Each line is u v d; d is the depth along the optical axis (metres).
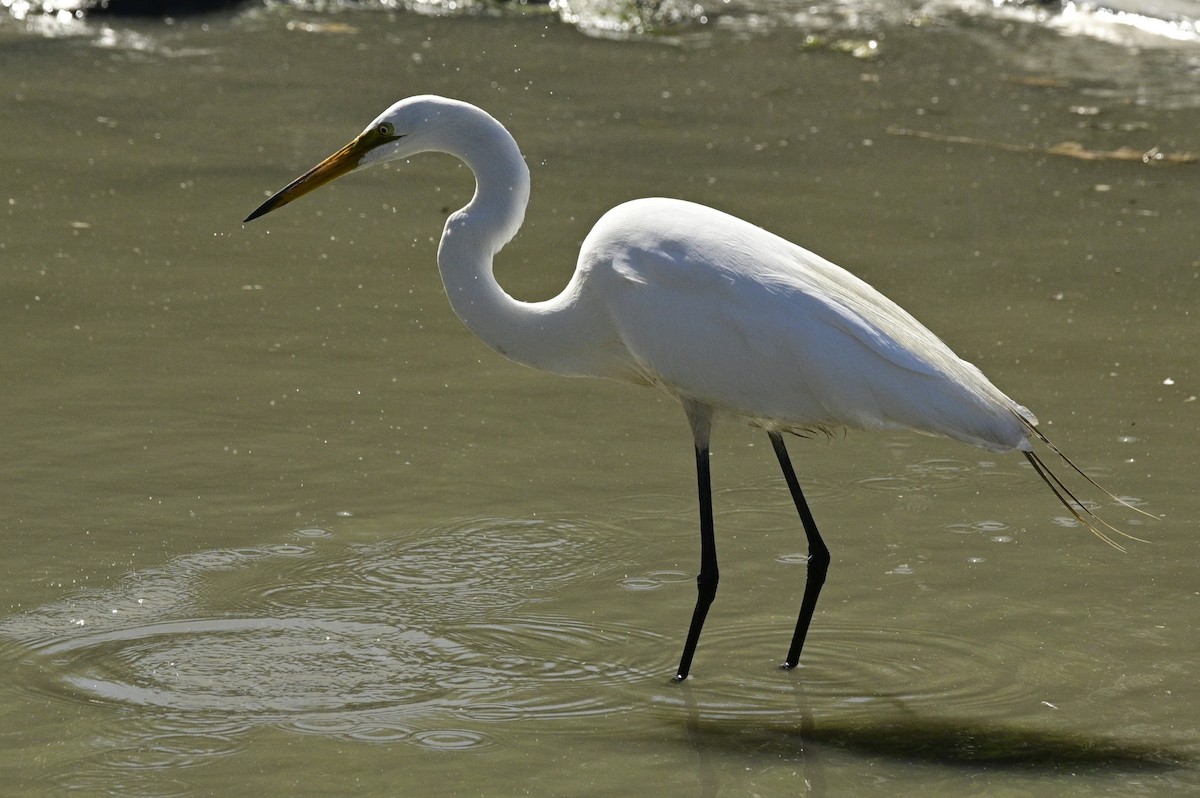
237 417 11.20
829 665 8.25
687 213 8.28
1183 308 13.69
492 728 7.47
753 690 7.97
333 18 22.42
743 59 21.48
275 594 8.85
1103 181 17.05
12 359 11.94
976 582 9.16
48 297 13.14
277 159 16.73
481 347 12.68
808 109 19.38
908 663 8.26
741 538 9.79
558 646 8.41
